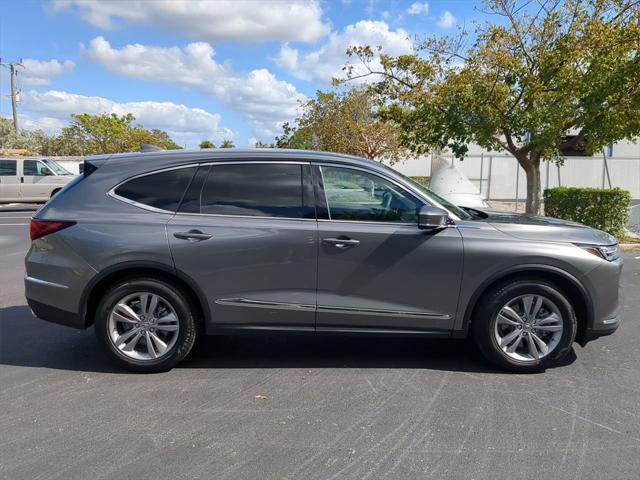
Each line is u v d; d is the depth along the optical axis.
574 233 4.59
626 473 3.10
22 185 20.30
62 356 5.06
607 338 5.52
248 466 3.19
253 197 4.59
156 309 4.60
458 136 11.39
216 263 4.47
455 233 4.48
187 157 4.70
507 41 10.99
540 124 10.79
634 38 10.09
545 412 3.86
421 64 11.93
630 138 11.51
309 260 4.46
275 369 4.73
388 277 4.47
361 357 5.02
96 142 39.62
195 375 4.60
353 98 24.58
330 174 4.59
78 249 4.51
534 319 4.54
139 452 3.35
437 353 5.12
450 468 3.15
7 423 3.74
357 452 3.33
